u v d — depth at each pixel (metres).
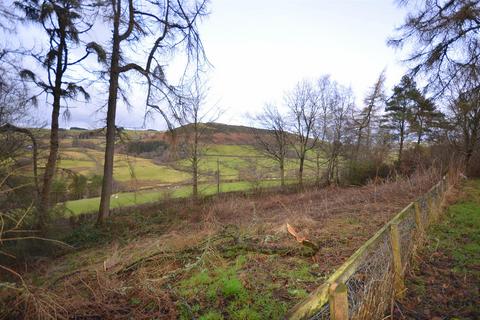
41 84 12.38
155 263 4.95
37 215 8.88
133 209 15.57
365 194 12.01
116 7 12.80
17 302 3.38
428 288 3.65
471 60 8.70
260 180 24.22
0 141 9.79
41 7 11.73
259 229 6.96
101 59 12.89
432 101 10.27
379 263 2.97
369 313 2.50
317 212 9.51
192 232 8.23
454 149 18.31
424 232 5.21
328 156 27.25
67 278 4.86
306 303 1.91
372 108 28.62
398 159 21.20
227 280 3.88
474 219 6.57
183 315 3.31
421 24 9.03
